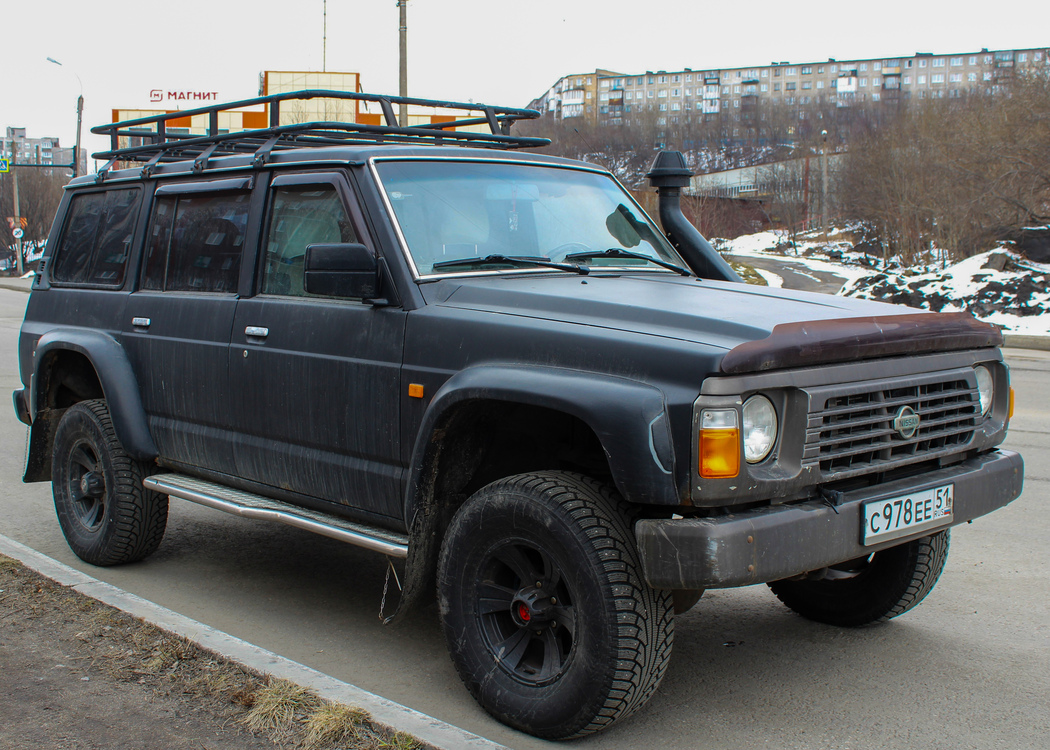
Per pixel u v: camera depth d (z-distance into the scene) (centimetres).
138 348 453
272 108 429
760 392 277
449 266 355
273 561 496
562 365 295
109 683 321
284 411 381
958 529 546
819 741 303
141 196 477
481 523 308
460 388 307
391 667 362
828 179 8544
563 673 291
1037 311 2025
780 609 431
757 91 15900
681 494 266
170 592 445
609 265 393
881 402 301
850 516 291
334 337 361
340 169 373
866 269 5422
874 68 15450
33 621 373
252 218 407
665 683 348
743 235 9100
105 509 466
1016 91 3108
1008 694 339
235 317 403
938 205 4175
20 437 821
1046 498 608
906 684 347
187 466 439
